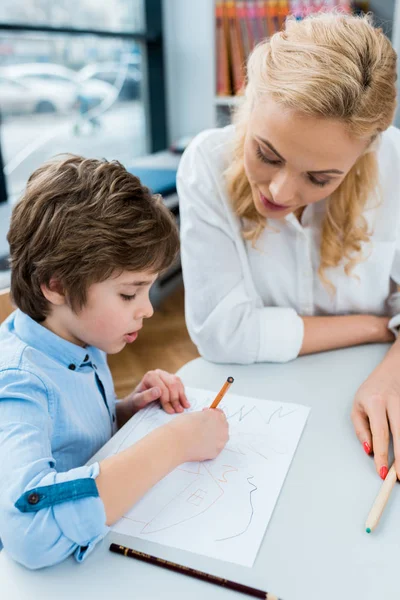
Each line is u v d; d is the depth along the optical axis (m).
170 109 3.11
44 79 2.50
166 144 3.20
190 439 0.66
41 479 0.55
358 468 0.67
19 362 0.67
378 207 1.01
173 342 2.22
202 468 0.66
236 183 0.98
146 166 2.68
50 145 2.64
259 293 1.11
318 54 0.73
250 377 0.88
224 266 0.99
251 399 0.81
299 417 0.77
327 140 0.73
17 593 0.50
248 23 2.37
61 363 0.73
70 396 0.73
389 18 2.29
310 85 0.71
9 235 0.71
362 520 0.58
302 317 0.99
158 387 0.82
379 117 0.76
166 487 0.63
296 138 0.74
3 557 0.54
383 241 1.03
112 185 0.67
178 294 2.68
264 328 0.92
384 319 1.00
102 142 2.95
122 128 3.05
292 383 0.86
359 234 1.00
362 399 0.78
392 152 0.98
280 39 0.80
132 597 0.50
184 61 2.95
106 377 0.88
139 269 0.68
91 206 0.66
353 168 0.94
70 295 0.68
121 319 0.70
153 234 0.69
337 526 0.58
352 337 0.97
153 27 2.88
